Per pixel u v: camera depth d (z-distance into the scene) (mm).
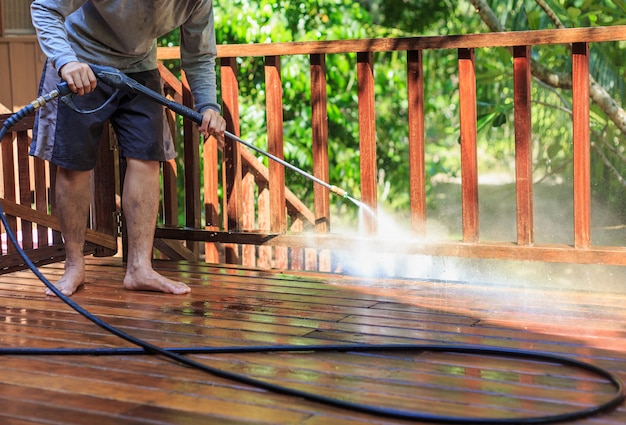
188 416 1932
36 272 2652
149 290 3342
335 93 7992
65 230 3338
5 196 3646
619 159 6730
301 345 2484
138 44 3225
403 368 2289
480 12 6125
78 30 3180
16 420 1919
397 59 9055
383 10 9461
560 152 7398
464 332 2668
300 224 5016
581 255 3238
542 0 5641
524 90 3316
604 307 2988
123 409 1980
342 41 3551
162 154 3342
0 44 6348
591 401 2025
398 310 2979
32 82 6469
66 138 3207
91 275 3686
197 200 4035
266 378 2209
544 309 2971
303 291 3324
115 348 2463
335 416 1927
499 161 9625
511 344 2520
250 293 3291
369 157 3607
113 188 3979
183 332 2686
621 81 6453
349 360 2367
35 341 2578
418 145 3510
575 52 3221
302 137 7668
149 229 3361
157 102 3232
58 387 2143
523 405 1999
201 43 3340
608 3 6309
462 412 1955
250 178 4590
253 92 7809
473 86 3412
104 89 3244
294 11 7570
